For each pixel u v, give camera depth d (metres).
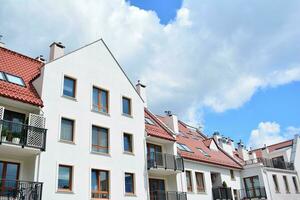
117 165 20.66
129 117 22.91
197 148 31.05
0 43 21.38
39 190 15.45
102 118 20.91
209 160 29.00
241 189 32.53
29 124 16.20
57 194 16.88
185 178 25.75
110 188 19.69
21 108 17.30
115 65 23.47
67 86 19.80
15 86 17.59
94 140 20.09
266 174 33.47
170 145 25.77
